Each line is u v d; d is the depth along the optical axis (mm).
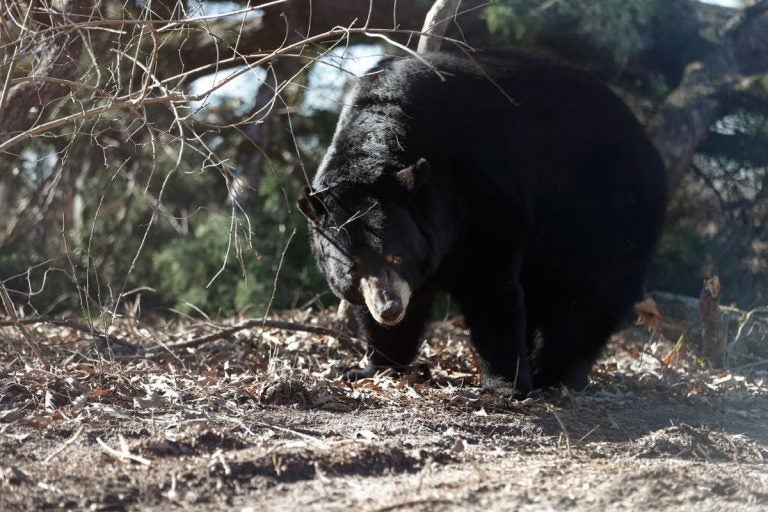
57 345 10875
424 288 9906
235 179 9008
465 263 9805
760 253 20047
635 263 11414
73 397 7879
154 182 21297
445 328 14953
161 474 5848
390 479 6141
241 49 19516
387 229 8750
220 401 7988
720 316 13211
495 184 9703
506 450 7348
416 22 18594
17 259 21203
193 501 5504
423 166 8781
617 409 9406
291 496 5637
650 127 18656
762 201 20109
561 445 7656
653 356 12938
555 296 11086
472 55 10578
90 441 6691
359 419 7934
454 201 9539
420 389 9500
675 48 20156
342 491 5762
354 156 9258
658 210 11602
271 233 19250
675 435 7812
